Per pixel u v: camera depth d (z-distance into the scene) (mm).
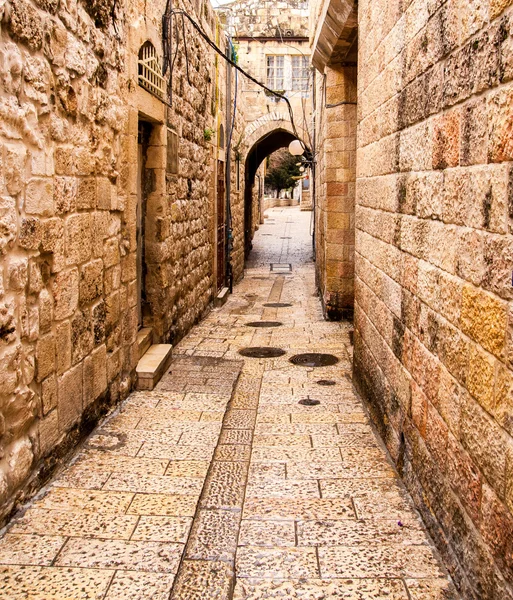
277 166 45375
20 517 3588
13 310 3416
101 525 3537
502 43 2387
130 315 5918
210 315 10797
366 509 3803
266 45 17000
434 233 3385
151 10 6348
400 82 4168
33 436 3783
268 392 6285
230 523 3641
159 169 7137
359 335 6160
